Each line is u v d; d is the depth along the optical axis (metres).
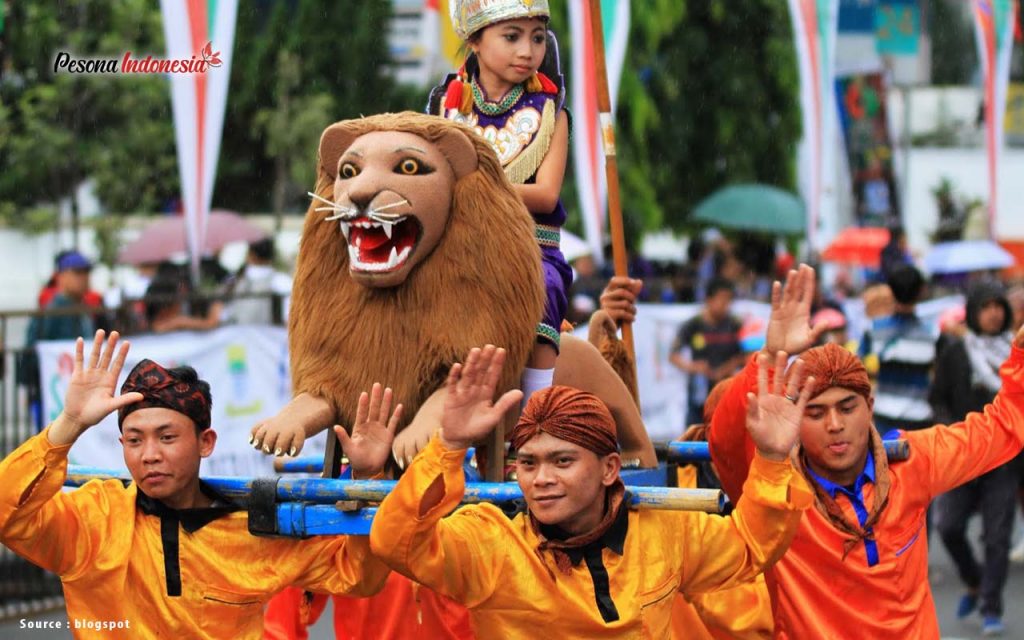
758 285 23.02
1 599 13.03
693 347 16.52
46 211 26.73
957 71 41.28
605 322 8.20
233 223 23.23
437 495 5.43
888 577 6.99
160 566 6.18
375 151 6.25
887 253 23.72
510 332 6.38
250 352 13.72
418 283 6.33
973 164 35.34
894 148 28.97
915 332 13.48
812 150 21.25
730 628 6.67
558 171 7.15
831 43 21.23
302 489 6.01
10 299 28.11
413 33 28.73
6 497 5.84
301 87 27.59
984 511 12.39
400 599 7.94
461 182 6.39
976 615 13.19
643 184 25.81
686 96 27.38
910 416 13.29
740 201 25.55
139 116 24.88
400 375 6.32
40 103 23.73
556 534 5.75
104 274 26.38
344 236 6.35
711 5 27.09
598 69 8.37
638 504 5.84
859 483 7.04
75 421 5.89
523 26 7.13
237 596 6.18
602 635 5.71
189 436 6.23
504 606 5.75
